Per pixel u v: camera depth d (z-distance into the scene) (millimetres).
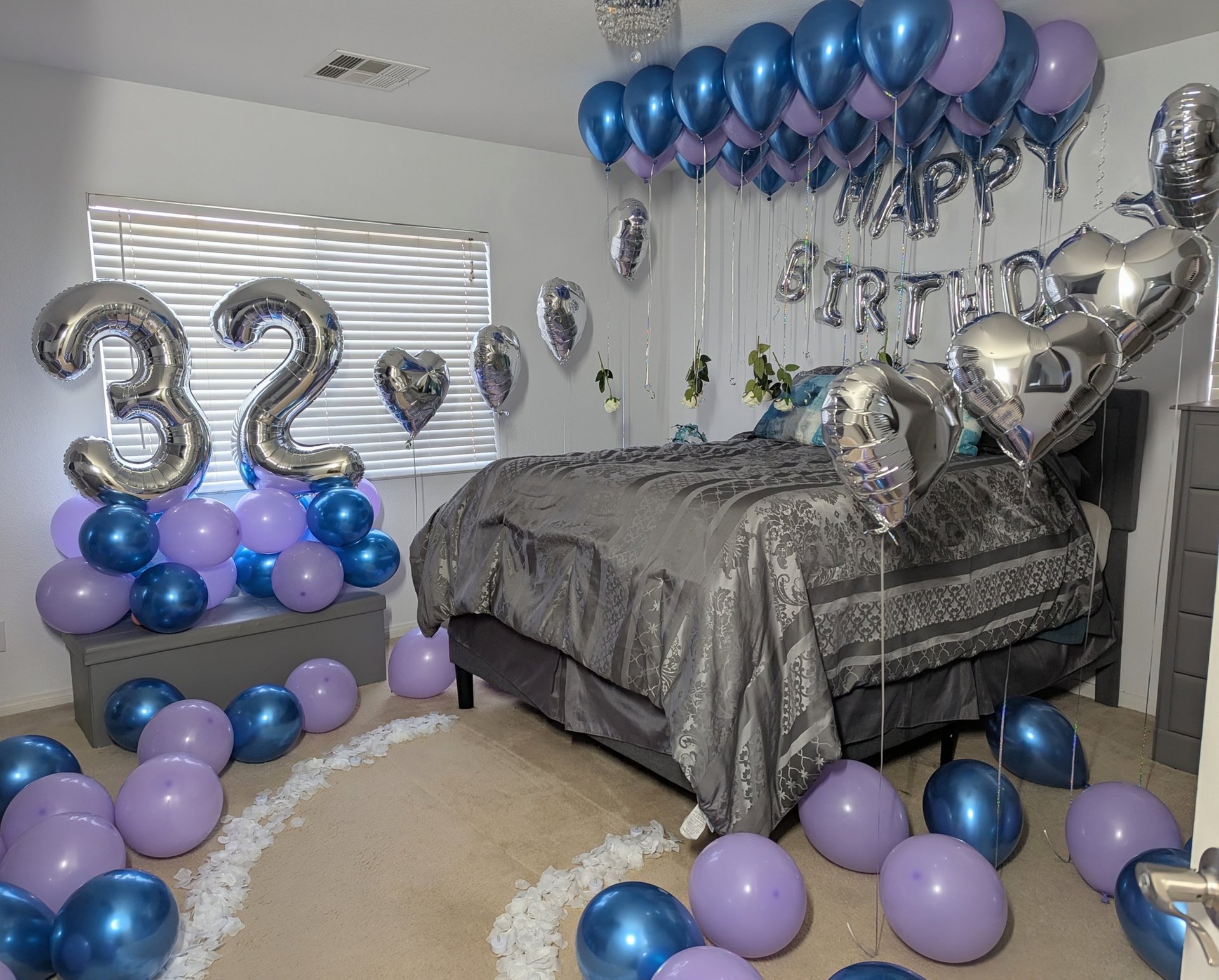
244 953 1778
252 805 2367
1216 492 2416
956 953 1658
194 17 2625
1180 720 2531
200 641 2908
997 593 2510
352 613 3252
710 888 1698
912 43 2270
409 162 3885
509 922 1855
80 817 1866
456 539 2990
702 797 1861
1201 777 628
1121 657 3033
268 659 3070
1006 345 1585
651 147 3086
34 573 3113
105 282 2828
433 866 2088
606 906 1591
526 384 4375
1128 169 2908
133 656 2795
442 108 3566
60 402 3129
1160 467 2883
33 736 2244
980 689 2506
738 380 4406
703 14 2678
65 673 3188
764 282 4195
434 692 3146
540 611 2494
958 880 1652
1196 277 1773
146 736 2396
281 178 3555
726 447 3301
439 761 2643
